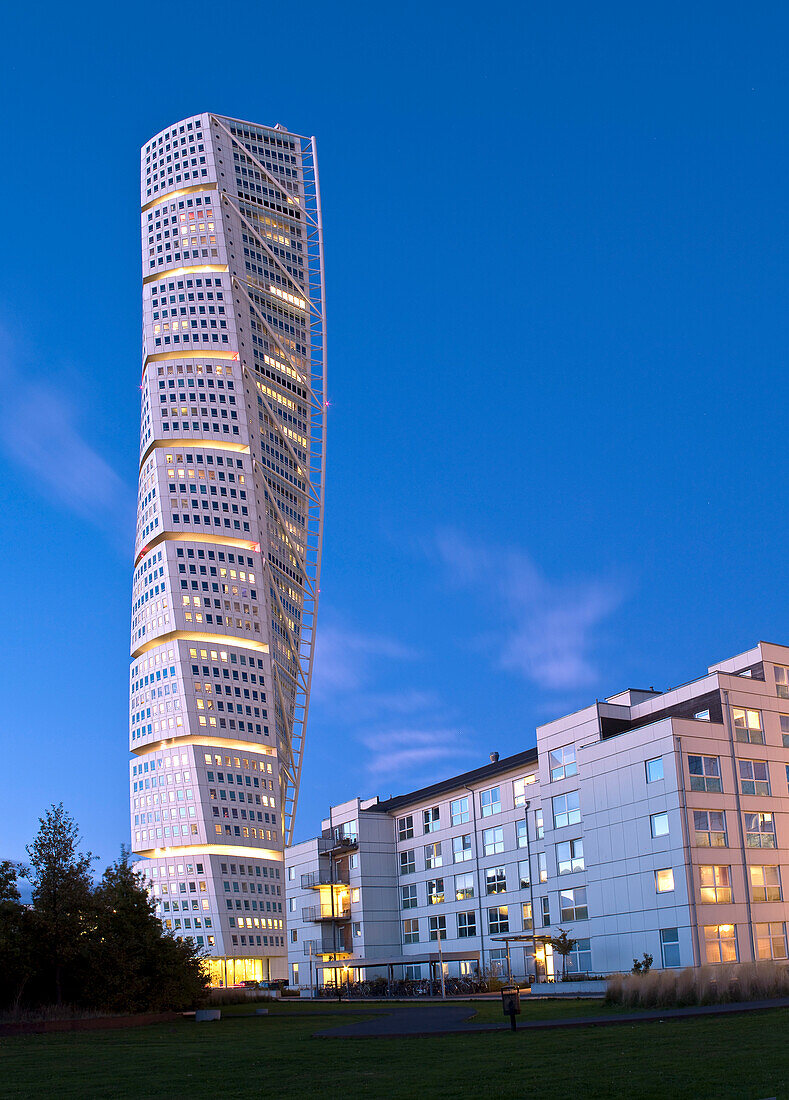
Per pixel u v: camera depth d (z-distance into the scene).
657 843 66.94
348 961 92.81
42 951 63.91
